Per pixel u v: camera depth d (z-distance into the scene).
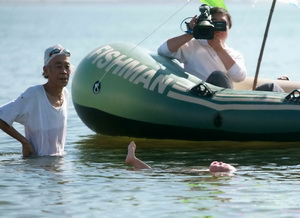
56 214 15.16
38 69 52.62
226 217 14.87
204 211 15.25
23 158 20.69
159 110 23.30
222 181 17.83
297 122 22.45
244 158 20.78
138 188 17.16
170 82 23.55
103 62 24.58
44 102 20.73
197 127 23.03
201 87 23.42
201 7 24.06
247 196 16.38
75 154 21.47
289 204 15.73
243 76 24.75
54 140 21.16
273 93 23.16
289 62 54.84
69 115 29.91
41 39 98.31
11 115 20.41
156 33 111.69
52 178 18.19
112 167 19.56
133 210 15.38
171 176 18.41
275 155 21.16
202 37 23.84
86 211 15.35
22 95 20.58
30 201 16.09
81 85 24.72
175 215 15.02
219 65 24.69
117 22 184.88
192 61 24.80
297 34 103.31
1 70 52.03
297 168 19.34
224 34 24.77
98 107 24.22
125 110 23.77
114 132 24.69
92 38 98.75
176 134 23.56
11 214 15.18
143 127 23.84
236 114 22.72
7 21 199.50
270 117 22.53
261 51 25.56
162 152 21.89
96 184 17.56
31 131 20.89
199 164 20.00
